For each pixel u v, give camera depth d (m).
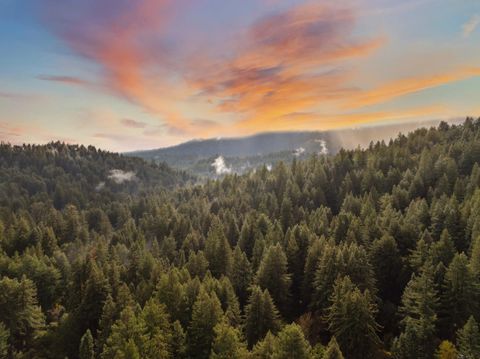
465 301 49.94
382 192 119.25
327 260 61.69
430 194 101.69
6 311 61.09
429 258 59.94
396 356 45.16
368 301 50.38
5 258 82.75
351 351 48.81
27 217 150.75
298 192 129.00
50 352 60.62
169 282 57.66
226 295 58.84
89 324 60.47
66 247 112.50
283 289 64.69
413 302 52.12
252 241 92.00
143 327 44.47
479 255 55.72
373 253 67.19
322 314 59.22
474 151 117.12
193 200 165.88
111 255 91.88
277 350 39.12
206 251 84.94
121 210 160.12
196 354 47.41
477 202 75.75
